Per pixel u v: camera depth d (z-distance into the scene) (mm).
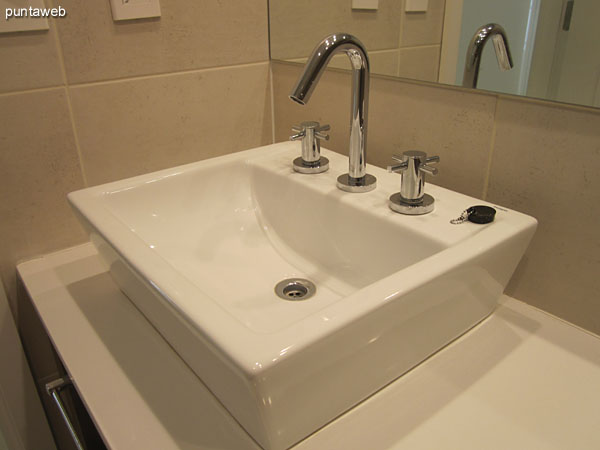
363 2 784
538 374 570
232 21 930
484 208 625
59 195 834
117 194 731
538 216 664
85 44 785
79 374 568
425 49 729
